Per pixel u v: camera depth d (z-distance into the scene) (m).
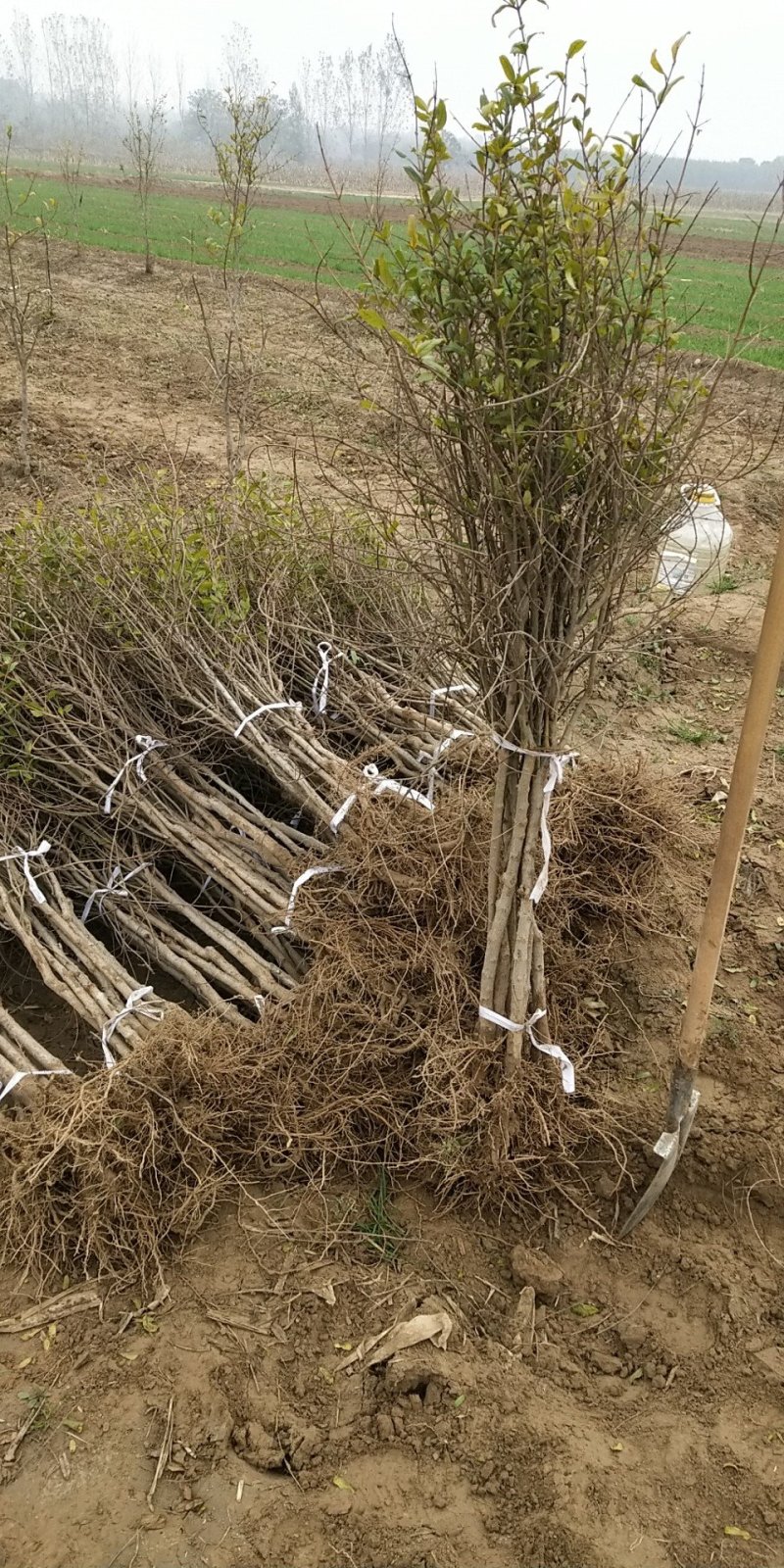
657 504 2.34
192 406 10.03
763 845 4.24
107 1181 2.54
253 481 5.13
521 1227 2.78
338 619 4.41
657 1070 3.18
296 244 21.30
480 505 2.28
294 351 11.86
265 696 3.83
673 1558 2.07
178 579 4.01
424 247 2.07
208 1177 2.69
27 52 80.38
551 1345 2.49
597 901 3.56
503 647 2.44
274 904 3.34
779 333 13.64
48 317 10.98
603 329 2.11
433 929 3.13
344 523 4.68
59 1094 2.76
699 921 3.78
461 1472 2.22
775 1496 2.17
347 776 3.50
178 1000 3.51
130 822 3.70
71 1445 2.24
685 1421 2.33
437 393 2.33
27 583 4.18
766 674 2.21
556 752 2.57
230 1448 2.25
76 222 17.22
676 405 2.29
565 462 2.20
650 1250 2.71
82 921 3.52
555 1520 2.12
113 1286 2.57
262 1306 2.53
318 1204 2.78
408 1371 2.35
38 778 3.84
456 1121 2.72
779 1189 2.81
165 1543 2.08
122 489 5.77
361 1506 2.15
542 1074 2.88
